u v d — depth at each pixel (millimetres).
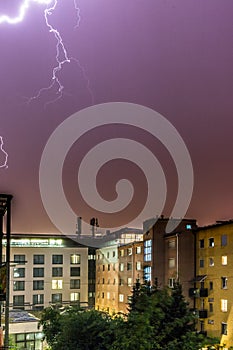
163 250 54375
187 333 17562
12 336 40562
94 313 26594
